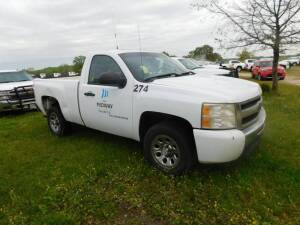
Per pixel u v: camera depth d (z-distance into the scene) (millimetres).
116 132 4570
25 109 9172
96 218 3115
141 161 4367
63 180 3988
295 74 28844
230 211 3080
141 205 3287
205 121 3367
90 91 4770
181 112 3533
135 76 4180
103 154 4828
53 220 3062
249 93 3742
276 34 11367
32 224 3037
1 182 4047
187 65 12336
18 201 3488
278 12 10984
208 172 3938
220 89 3596
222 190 3500
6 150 5422
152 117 4055
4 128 7270
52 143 5645
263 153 4562
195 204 3244
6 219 3178
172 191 3494
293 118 6965
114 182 3824
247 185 3586
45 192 3656
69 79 5543
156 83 3939
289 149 4754
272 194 3398
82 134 6043
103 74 4355
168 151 3871
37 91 6375
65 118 5648
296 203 3213
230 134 3303
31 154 5125
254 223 2861
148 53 4992
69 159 4738
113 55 4543
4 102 8719
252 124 3824
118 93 4285
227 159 3371
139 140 4234
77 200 3387
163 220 3035
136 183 3762
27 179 4102
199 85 3754
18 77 10336
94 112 4777
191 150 3664
